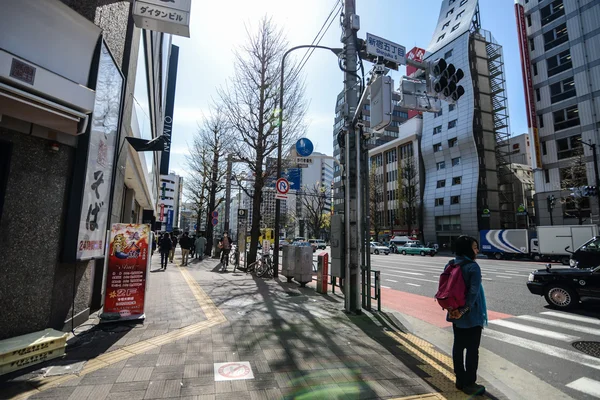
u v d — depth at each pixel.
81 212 4.49
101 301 6.30
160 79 13.85
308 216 53.22
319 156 14.40
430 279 13.48
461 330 3.38
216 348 4.20
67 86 4.02
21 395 2.87
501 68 47.12
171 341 4.42
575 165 28.47
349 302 6.43
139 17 5.04
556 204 30.58
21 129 3.84
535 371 4.26
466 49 43.78
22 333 3.79
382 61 6.49
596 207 28.06
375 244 38.09
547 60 32.41
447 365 4.04
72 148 4.50
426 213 47.62
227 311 6.22
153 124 13.35
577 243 23.80
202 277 11.34
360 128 6.81
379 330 5.37
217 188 24.70
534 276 8.44
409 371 3.78
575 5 30.41
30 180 3.95
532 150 32.44
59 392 2.94
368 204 7.15
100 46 4.68
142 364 3.62
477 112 43.78
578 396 3.56
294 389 3.18
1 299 3.62
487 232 30.22
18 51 3.59
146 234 5.50
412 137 51.53
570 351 5.02
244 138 14.21
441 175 46.31
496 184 43.22
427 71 6.19
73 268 4.75
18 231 3.80
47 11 3.85
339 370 3.70
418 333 5.58
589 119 28.92
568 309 7.80
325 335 4.95
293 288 9.32
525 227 45.31
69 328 4.68
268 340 4.59
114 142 5.73
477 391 3.27
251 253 14.09
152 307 6.43
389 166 57.44
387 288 11.14
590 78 29.08
